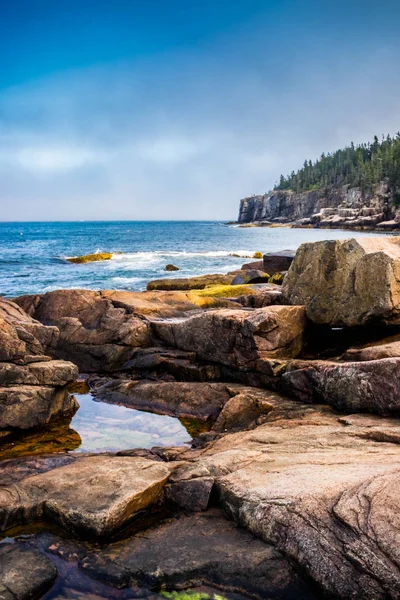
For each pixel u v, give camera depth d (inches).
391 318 410.6
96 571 195.6
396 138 7066.9
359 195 6259.8
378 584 168.6
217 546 203.5
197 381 457.7
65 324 550.9
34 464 287.3
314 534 189.3
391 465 223.0
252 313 449.1
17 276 1400.1
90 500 227.3
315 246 472.1
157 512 238.4
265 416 349.4
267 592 181.9
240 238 3673.7
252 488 223.3
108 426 386.9
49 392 388.8
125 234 5044.3
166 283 998.4
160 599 183.9
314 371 360.5
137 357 510.6
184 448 312.0
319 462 241.3
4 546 212.2
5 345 393.4
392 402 305.6
